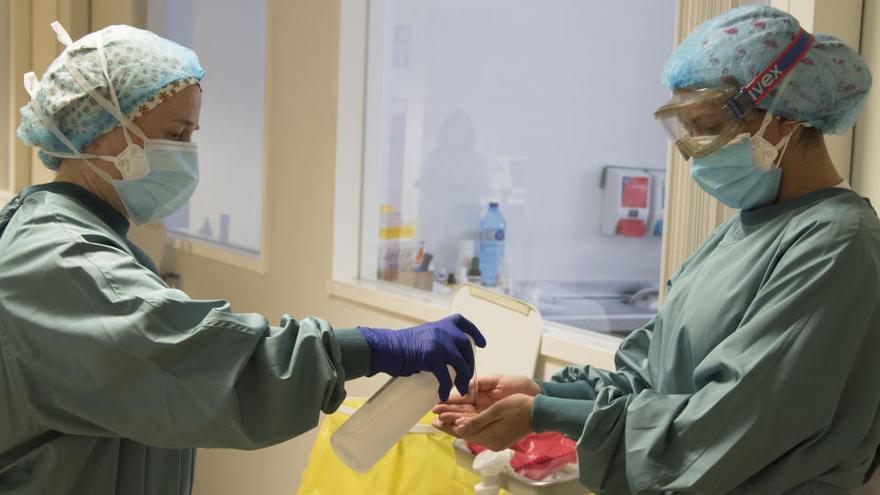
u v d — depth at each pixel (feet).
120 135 4.34
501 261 9.02
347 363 3.99
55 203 4.04
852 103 4.05
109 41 4.31
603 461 4.05
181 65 4.40
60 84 4.23
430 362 4.08
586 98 8.34
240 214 11.36
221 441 3.68
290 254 9.80
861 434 3.68
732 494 3.79
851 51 4.01
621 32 8.04
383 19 9.11
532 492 4.67
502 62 9.04
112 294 3.69
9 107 12.95
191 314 3.74
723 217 5.43
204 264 11.91
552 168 8.65
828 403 3.58
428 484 5.61
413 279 9.16
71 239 3.82
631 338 5.03
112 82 4.22
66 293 3.72
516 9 8.90
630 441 3.92
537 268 8.75
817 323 3.57
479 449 5.13
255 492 10.25
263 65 10.68
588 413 4.28
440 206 9.45
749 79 3.94
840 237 3.67
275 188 10.11
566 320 7.36
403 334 4.15
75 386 3.69
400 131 9.37
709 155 4.10
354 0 8.92
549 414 4.39
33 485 3.94
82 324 3.66
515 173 8.94
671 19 7.61
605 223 8.22
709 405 3.69
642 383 4.77
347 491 5.80
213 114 12.08
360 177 9.12
